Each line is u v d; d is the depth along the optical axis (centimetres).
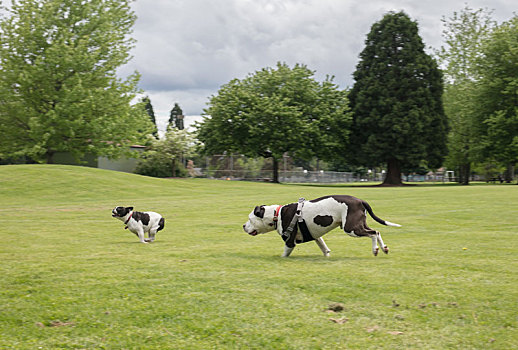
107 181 3188
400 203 1978
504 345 383
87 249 898
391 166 5238
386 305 486
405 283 576
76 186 2945
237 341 397
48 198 2594
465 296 515
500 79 4841
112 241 1031
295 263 727
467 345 385
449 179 7912
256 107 5166
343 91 5566
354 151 5409
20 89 4075
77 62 4134
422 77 5038
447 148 5091
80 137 4256
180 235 1142
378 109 5050
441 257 776
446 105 5800
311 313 463
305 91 5444
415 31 5112
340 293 530
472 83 5428
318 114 5319
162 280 600
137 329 426
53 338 408
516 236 1045
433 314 457
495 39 5100
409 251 847
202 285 571
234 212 1781
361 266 694
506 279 598
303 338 402
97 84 4381
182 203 2241
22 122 4234
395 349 379
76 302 504
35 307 487
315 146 5381
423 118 4856
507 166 6197
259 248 920
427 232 1137
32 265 709
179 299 511
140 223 1002
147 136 4856
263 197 2542
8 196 2609
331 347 383
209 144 5575
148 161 5244
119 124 4350
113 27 4569
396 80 5000
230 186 3744
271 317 452
